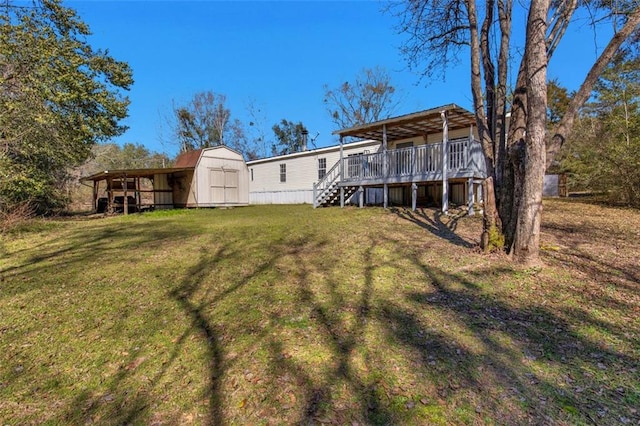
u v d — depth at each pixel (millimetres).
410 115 11641
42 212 14656
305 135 23219
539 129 4945
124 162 38375
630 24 4746
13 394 2547
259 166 24062
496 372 2635
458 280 4742
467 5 6426
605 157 12086
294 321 3617
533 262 5180
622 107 11914
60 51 12234
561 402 2279
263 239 8070
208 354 3025
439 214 10680
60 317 3887
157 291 4660
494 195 5832
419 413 2213
